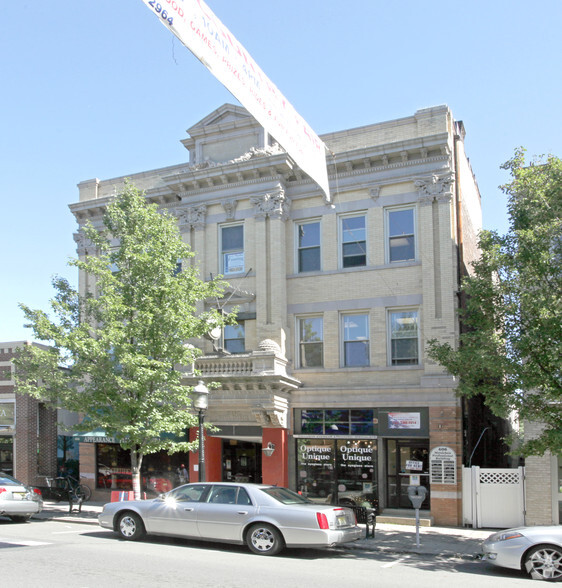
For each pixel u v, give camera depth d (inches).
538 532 452.1
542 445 539.8
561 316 515.2
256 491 521.7
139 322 708.0
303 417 821.2
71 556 469.1
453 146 855.1
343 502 759.1
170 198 951.0
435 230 789.2
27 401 987.3
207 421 840.3
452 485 722.2
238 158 884.0
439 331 765.3
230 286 838.5
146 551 498.9
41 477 984.9
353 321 832.3
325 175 560.7
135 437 705.0
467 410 783.1
